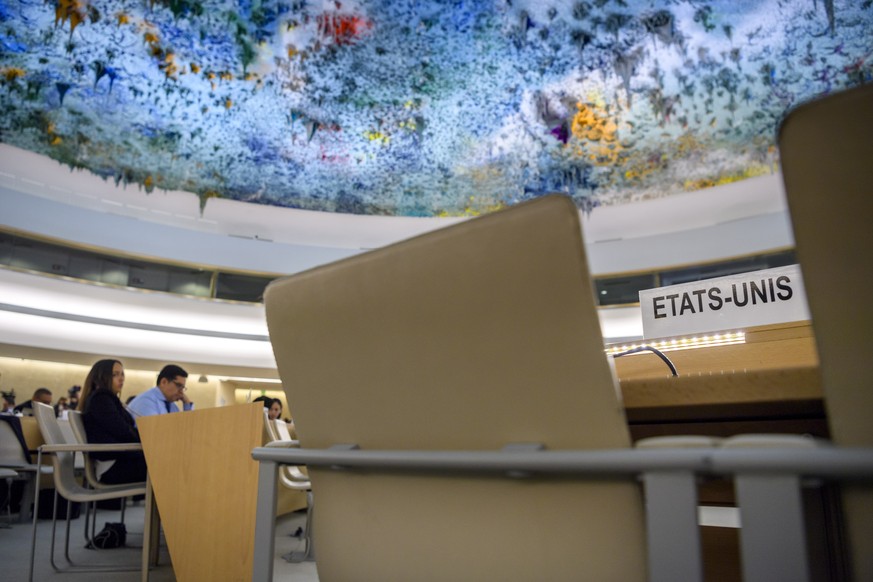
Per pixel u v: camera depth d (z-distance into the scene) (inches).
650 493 22.9
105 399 121.6
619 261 499.2
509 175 530.6
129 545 146.6
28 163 449.4
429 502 29.2
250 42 455.5
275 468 35.6
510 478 26.6
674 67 458.3
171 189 505.4
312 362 32.6
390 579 30.6
